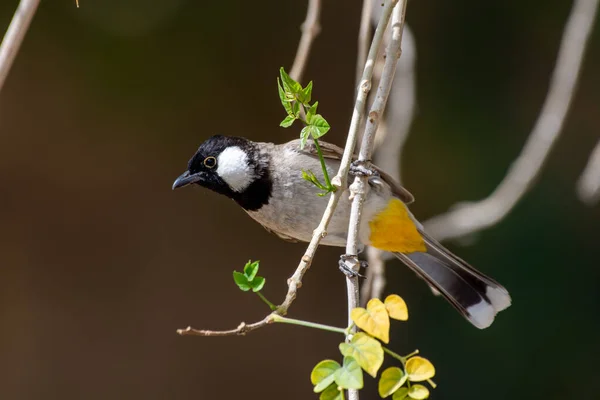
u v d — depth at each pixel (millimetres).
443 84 12047
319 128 4250
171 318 12406
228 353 12461
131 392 12141
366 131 4648
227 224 12633
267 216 6445
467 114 12016
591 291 11211
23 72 11641
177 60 11930
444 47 12086
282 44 12141
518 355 11227
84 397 12016
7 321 11992
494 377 11258
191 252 12547
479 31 12086
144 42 11836
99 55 11781
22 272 12109
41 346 12031
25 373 11945
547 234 11398
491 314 6727
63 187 12172
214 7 11867
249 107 12188
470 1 12078
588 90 11961
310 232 6414
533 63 12008
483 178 11859
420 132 11961
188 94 12062
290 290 3988
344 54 12297
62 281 12227
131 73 11883
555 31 11984
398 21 4750
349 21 12289
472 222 7695
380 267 6531
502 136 11938
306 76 12211
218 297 12531
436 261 6859
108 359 12172
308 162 6262
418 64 12039
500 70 12039
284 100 4234
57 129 11930
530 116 11953
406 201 6668
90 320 12219
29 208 12117
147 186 12344
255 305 12609
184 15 11820
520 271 11344
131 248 12406
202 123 12156
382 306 3633
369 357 3545
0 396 11805
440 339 11641
